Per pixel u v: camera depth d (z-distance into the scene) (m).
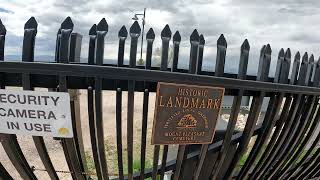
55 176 2.32
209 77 1.94
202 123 2.04
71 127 1.88
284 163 2.83
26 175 2.25
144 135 2.04
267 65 2.15
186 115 1.98
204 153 2.19
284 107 2.37
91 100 1.89
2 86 1.82
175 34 1.92
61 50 1.78
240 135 2.51
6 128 1.91
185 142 2.06
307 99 2.50
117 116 1.96
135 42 1.83
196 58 1.94
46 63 1.74
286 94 2.33
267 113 2.33
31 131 1.91
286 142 2.56
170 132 1.99
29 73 1.75
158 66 2.08
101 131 1.96
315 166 3.08
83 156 2.44
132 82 1.83
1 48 1.78
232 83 2.01
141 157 2.13
